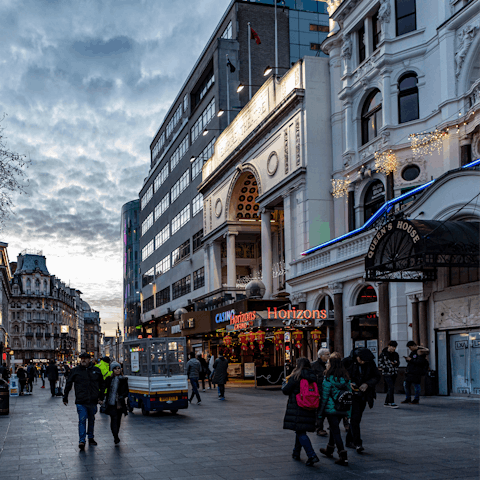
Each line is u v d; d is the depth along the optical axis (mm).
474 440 10516
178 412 17375
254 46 49281
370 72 26812
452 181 18766
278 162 34188
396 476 7945
